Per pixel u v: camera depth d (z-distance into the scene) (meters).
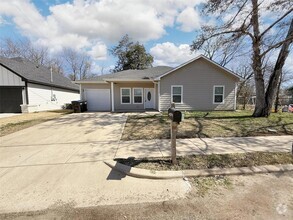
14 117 12.34
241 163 4.04
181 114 3.81
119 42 31.80
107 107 16.59
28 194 3.00
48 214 2.51
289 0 8.20
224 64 23.98
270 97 10.59
